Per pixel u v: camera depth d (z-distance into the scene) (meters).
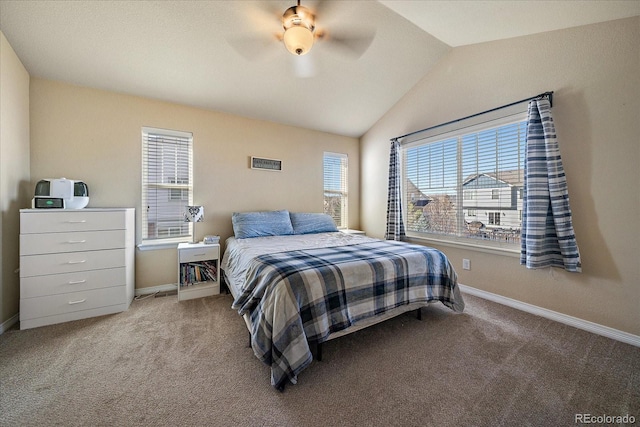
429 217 3.32
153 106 2.91
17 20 1.91
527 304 2.38
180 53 2.35
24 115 2.27
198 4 1.96
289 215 3.58
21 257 1.99
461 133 2.86
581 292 2.05
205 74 2.64
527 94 2.32
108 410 1.24
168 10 1.98
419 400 1.32
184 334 1.98
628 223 1.83
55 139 2.46
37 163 2.38
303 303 1.52
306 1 1.99
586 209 2.01
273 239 2.93
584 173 2.01
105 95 2.68
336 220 4.31
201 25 2.11
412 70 3.09
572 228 2.04
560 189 2.07
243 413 1.23
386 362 1.63
